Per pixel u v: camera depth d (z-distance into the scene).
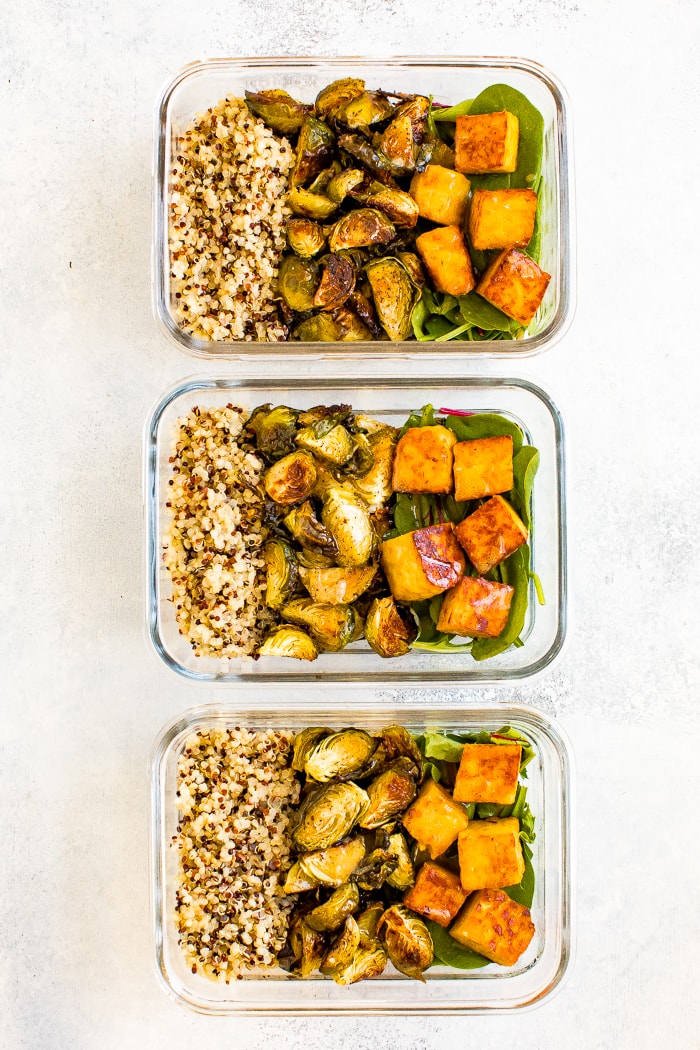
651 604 1.00
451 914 0.92
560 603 0.95
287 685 0.97
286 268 0.94
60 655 1.00
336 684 0.96
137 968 1.00
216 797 0.95
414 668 0.96
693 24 1.00
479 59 0.95
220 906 0.95
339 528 0.93
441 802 0.92
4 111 1.00
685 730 1.00
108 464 1.00
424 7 0.99
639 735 1.00
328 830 0.91
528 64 0.95
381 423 0.96
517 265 0.92
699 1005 1.00
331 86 0.94
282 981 0.95
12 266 1.00
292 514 0.93
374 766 0.94
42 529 1.00
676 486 1.00
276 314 0.95
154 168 0.95
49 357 1.00
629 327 1.00
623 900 1.00
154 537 0.95
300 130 0.94
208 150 0.95
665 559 1.00
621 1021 1.00
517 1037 0.99
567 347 1.00
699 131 1.00
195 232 0.95
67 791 1.00
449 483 0.93
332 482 0.94
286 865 0.95
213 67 0.95
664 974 1.00
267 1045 0.99
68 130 1.00
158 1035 1.00
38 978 1.00
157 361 1.00
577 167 1.00
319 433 0.93
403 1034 0.99
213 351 0.95
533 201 0.92
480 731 0.95
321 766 0.92
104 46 1.00
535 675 0.95
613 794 1.00
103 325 1.00
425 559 0.92
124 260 1.00
